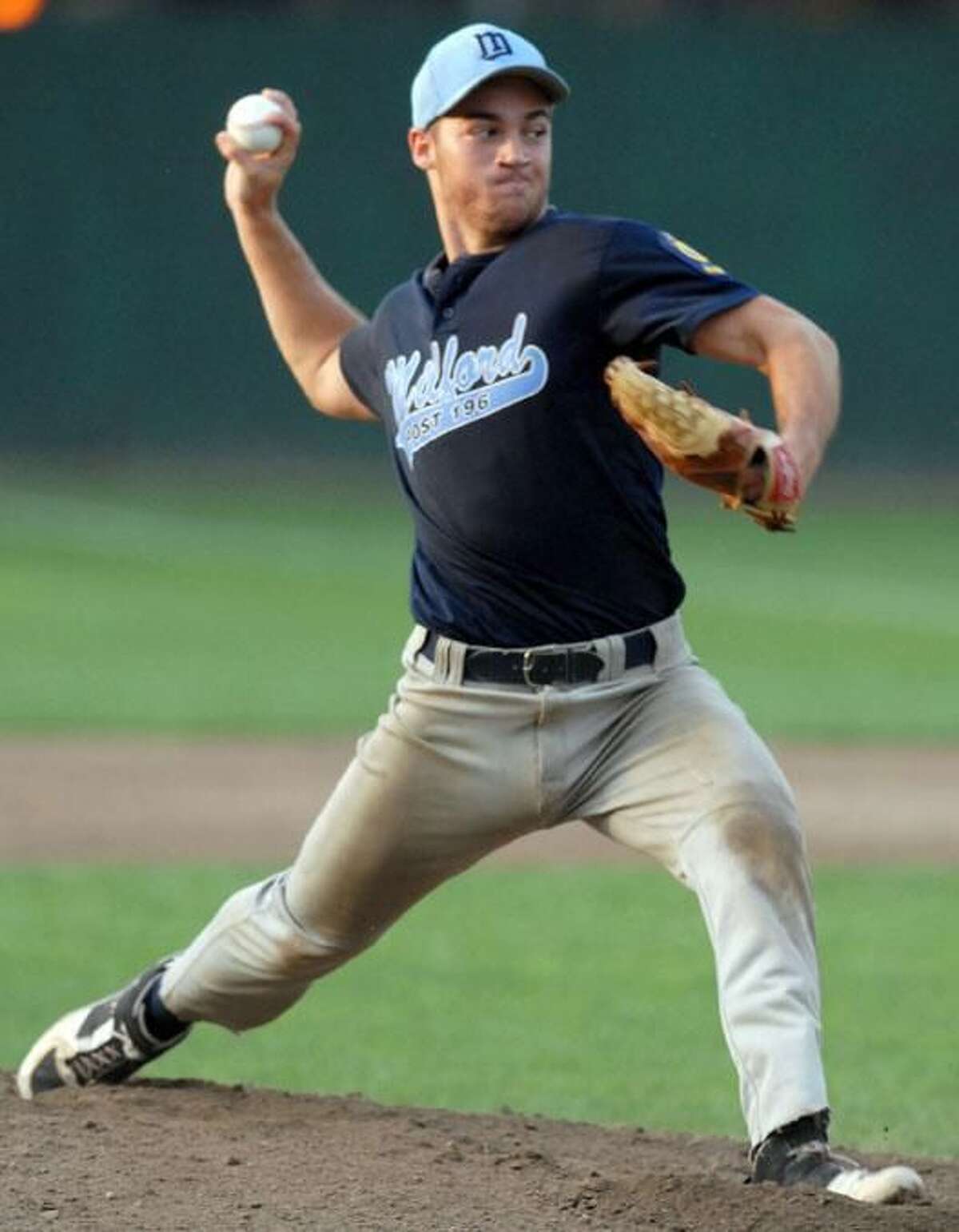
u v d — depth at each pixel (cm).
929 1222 1495
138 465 9700
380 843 1753
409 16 10281
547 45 9569
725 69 9644
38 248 9606
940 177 9788
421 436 1675
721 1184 1580
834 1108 2222
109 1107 1884
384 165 9562
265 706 4922
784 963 1599
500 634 1680
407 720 1722
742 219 9694
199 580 7225
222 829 3700
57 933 2995
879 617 6606
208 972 1877
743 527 8869
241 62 9525
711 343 1570
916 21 12688
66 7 12019
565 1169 1731
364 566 7556
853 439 9838
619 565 1664
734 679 5422
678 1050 2472
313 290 1928
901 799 4053
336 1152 1731
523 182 1645
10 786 4056
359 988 2773
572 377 1619
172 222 9606
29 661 5572
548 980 2809
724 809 1638
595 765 1698
